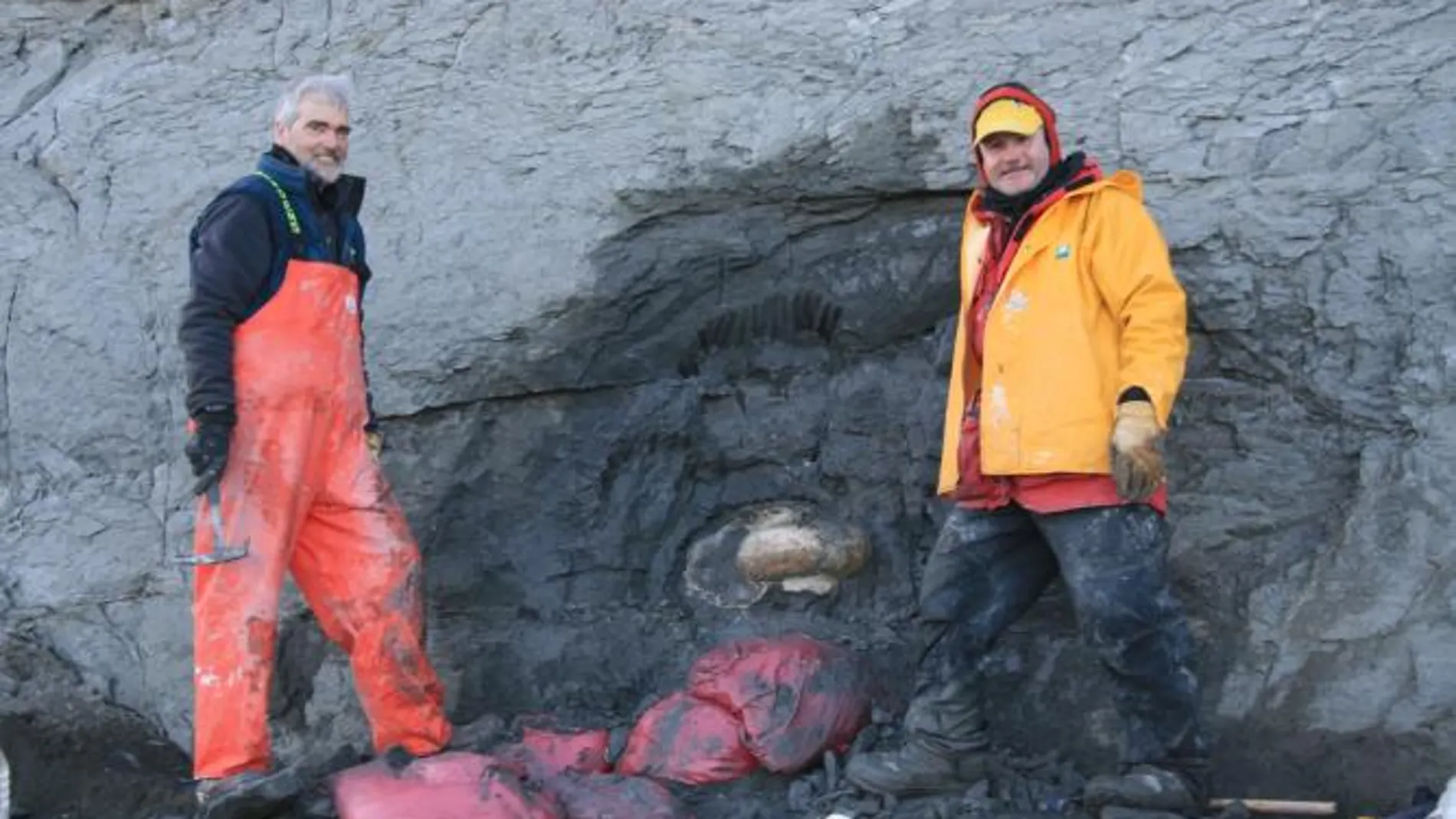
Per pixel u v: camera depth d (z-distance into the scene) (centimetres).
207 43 493
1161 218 414
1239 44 418
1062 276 344
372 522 378
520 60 468
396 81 474
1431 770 370
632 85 458
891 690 415
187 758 441
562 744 401
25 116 500
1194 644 372
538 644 440
